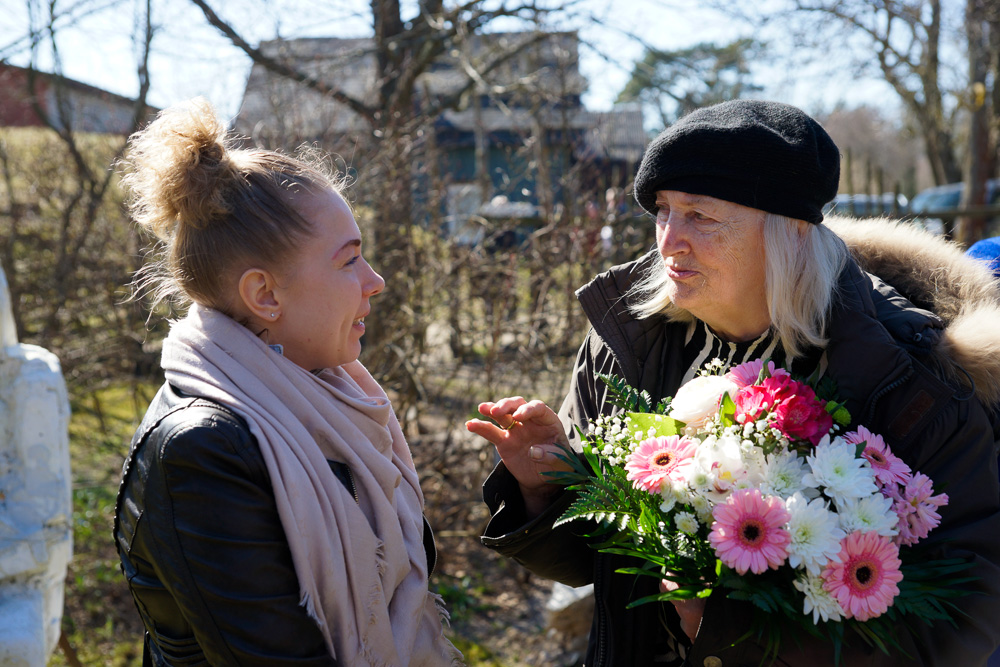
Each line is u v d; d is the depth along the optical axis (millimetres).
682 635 1583
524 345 4219
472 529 4223
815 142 1356
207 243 1247
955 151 13039
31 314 5137
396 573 1316
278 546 1154
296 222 1240
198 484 1110
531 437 1620
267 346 1254
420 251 4367
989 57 8914
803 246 1398
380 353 4246
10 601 2064
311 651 1168
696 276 1446
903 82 9602
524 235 4703
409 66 5902
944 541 1284
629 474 1302
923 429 1330
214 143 1248
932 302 1482
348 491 1278
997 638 1281
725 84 7980
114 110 6238
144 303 4484
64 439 2387
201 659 1175
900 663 1257
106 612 3619
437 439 4527
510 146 6059
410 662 1373
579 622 3348
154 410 1213
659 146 1412
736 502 1189
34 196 5395
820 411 1292
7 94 6449
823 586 1155
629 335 1649
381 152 4395
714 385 1374
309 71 5992
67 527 2289
